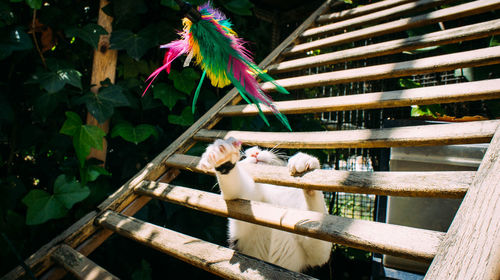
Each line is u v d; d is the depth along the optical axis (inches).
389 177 44.8
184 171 112.5
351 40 95.6
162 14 103.8
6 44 77.5
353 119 154.9
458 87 55.9
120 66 105.6
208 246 51.3
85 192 82.5
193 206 60.3
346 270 139.3
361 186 45.9
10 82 87.1
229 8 112.9
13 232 80.6
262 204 52.0
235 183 55.0
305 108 71.9
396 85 149.0
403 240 36.5
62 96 86.7
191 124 100.7
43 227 84.7
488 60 60.3
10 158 89.3
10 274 63.0
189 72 104.5
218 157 51.1
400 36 145.8
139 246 100.6
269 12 161.2
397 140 51.4
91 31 91.7
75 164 88.9
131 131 94.0
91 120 92.7
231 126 118.1
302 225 44.7
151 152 107.7
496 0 76.4
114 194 76.0
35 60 87.7
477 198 33.4
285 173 55.6
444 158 79.3
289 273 41.1
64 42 98.0
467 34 70.9
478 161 76.1
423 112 129.7
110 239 98.0
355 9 112.3
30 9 88.3
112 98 90.0
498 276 25.9
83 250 68.8
